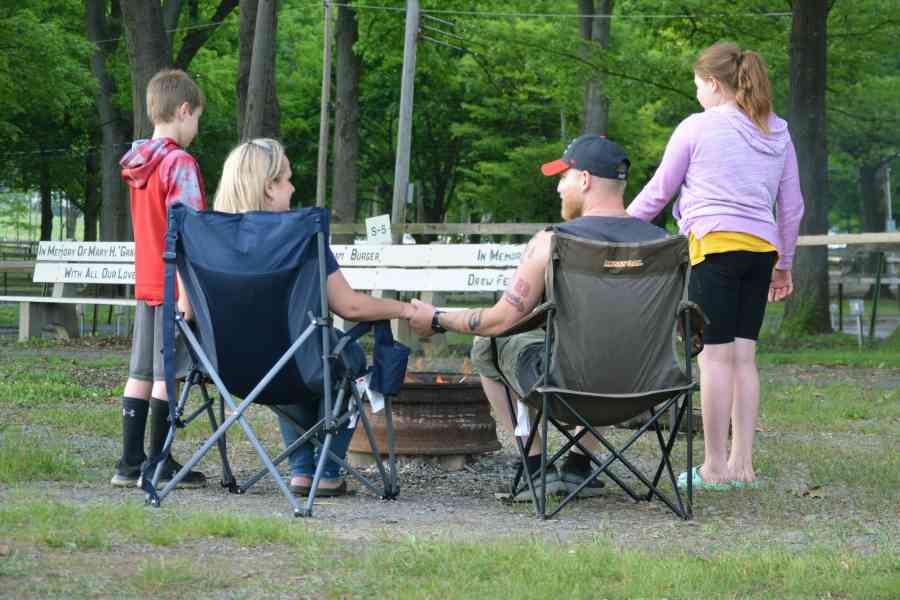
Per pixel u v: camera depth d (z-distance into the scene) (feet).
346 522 21.40
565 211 24.30
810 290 92.99
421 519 22.16
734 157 26.84
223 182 24.34
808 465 30.37
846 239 68.03
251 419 38.19
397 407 29.58
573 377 22.63
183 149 26.84
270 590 15.66
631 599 15.66
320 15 191.62
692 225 27.09
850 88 143.74
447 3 142.41
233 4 135.44
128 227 143.64
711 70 27.45
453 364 56.59
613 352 22.53
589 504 24.66
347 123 137.69
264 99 77.87
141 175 25.89
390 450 25.11
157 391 25.63
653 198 27.50
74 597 14.94
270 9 77.56
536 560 17.57
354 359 23.63
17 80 133.39
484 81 167.73
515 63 128.47
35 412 39.60
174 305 23.21
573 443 24.04
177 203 22.99
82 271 78.48
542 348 23.82
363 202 245.86
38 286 171.22
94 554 17.43
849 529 21.65
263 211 23.08
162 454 23.17
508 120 182.39
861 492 26.17
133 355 25.91
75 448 31.50
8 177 201.67
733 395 27.55
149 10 83.61
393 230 67.51
